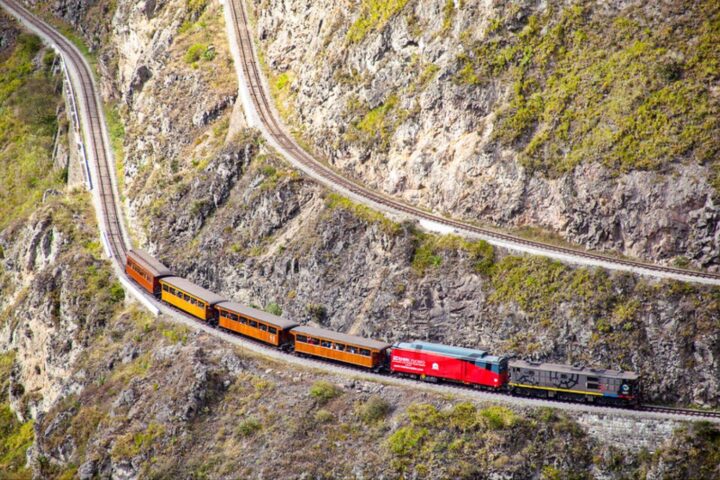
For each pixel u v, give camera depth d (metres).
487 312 102.06
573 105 111.81
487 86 117.38
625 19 114.88
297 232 118.88
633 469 85.81
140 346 117.06
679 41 110.75
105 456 103.94
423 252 108.56
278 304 115.62
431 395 95.31
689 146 102.94
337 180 124.69
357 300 109.62
